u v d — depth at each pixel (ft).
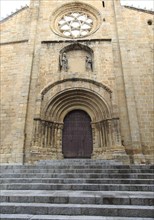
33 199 19.12
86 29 67.56
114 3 67.72
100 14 67.21
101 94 53.62
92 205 17.51
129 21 64.59
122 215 16.12
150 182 24.61
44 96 54.24
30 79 56.03
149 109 51.26
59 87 55.21
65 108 56.24
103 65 57.67
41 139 49.42
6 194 20.17
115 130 48.47
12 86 56.90
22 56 61.11
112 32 63.16
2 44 64.13
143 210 16.11
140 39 61.16
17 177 27.84
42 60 59.52
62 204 18.07
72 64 60.18
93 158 49.55
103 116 52.13
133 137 47.34
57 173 28.50
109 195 19.33
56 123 53.62
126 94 52.06
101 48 60.54
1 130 51.72
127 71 55.11
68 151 52.54
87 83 55.31
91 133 54.39
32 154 46.24
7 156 47.75
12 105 54.29
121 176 27.09
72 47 62.03
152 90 53.42
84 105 56.13
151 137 48.32
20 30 66.18
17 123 50.49
